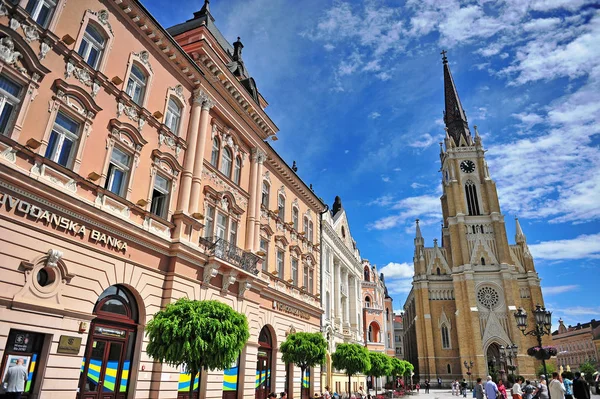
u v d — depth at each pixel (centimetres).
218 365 1348
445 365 7781
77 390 1245
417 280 8512
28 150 1182
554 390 1550
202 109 2050
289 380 2706
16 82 1207
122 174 1579
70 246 1288
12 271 1113
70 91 1349
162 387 1541
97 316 1383
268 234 2662
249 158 2502
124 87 1602
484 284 7944
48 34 1292
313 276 3341
